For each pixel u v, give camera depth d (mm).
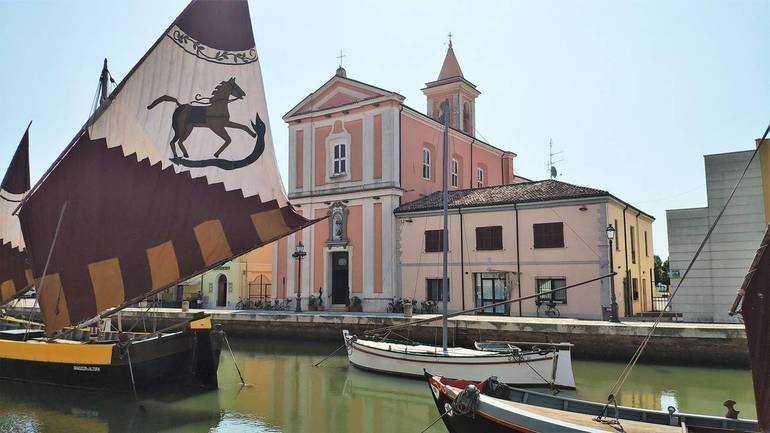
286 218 19328
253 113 19375
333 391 19188
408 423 15234
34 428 14555
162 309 42594
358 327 30391
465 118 52281
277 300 42125
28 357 18812
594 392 18766
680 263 27203
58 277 16438
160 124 17578
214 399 17891
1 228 25516
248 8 19516
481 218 35531
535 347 21672
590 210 32375
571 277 32500
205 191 17953
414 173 40938
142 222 17062
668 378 20812
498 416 10805
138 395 17250
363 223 39438
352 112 40688
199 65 18375
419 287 37312
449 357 20109
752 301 8867
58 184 16500
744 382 20125
